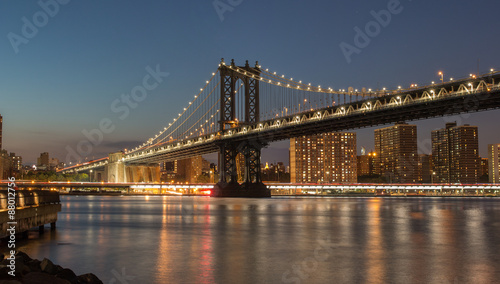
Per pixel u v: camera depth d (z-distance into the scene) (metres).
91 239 38.94
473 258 28.92
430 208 101.75
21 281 15.02
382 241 37.53
